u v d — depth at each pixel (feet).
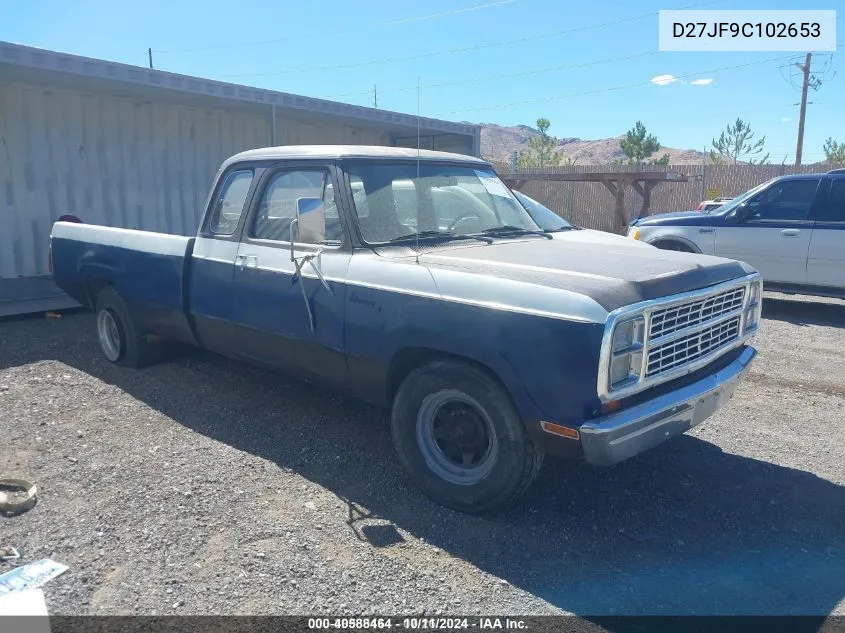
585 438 10.66
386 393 13.60
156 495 12.89
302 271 14.44
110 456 14.61
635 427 10.97
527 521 12.35
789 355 24.73
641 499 13.25
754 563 11.16
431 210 15.51
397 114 42.80
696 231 34.27
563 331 10.67
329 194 14.56
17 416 16.81
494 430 11.82
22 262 30.68
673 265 12.87
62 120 31.45
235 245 16.29
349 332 13.61
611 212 88.58
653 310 11.19
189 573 10.48
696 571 10.91
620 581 10.60
